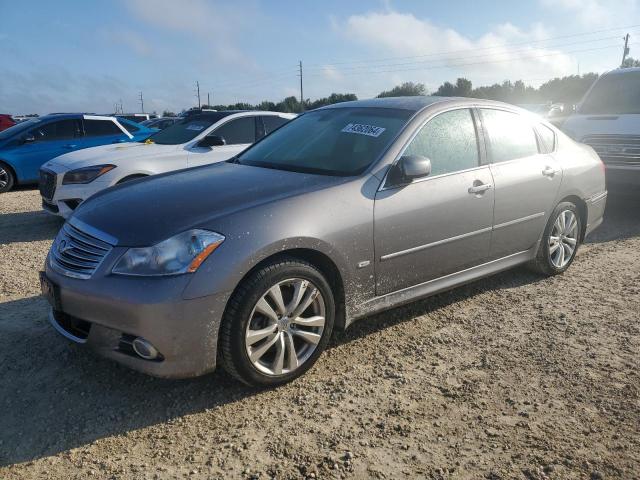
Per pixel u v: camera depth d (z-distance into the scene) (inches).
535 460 105.3
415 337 157.9
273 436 112.7
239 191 136.9
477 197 165.8
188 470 102.7
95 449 108.9
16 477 100.6
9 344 151.4
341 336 158.4
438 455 106.9
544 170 190.9
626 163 296.5
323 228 131.0
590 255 237.0
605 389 130.2
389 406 123.3
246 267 118.6
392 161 150.3
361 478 100.3
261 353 124.3
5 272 215.9
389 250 145.3
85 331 127.4
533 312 175.6
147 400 125.7
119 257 118.4
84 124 466.3
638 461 104.9
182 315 113.3
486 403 124.6
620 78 340.5
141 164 284.5
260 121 333.1
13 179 446.0
